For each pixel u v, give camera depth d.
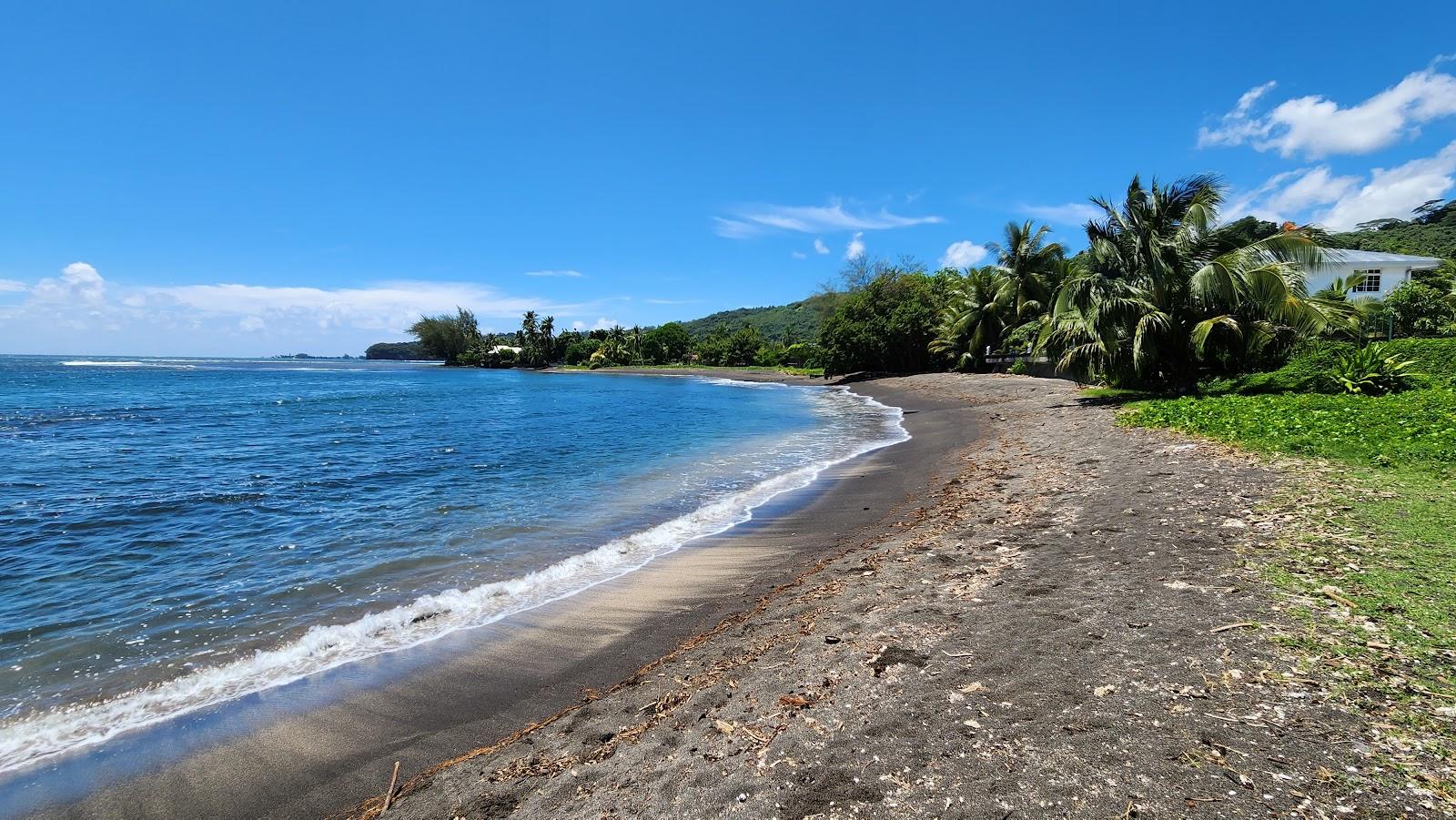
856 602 5.50
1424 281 26.77
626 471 13.87
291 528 9.50
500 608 6.44
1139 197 18.23
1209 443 10.07
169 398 37.72
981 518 7.95
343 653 5.55
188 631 6.04
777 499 10.98
